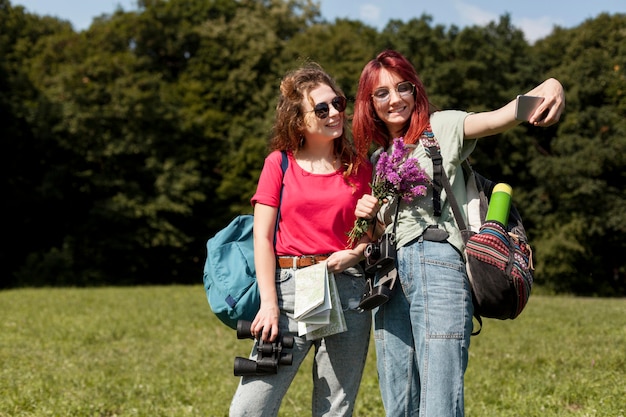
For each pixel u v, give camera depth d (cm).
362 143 328
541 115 271
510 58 3027
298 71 322
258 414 301
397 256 308
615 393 529
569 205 2892
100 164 3153
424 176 300
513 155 2908
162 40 3544
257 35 3559
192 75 3494
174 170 3158
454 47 2927
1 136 2911
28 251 3141
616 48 3084
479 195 313
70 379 664
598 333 1023
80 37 3453
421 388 296
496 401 552
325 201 309
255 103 3491
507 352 842
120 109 3031
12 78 3052
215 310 309
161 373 719
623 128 2823
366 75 326
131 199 3072
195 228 3341
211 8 3847
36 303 1559
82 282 2972
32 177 3111
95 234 3100
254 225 311
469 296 299
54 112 3003
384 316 317
